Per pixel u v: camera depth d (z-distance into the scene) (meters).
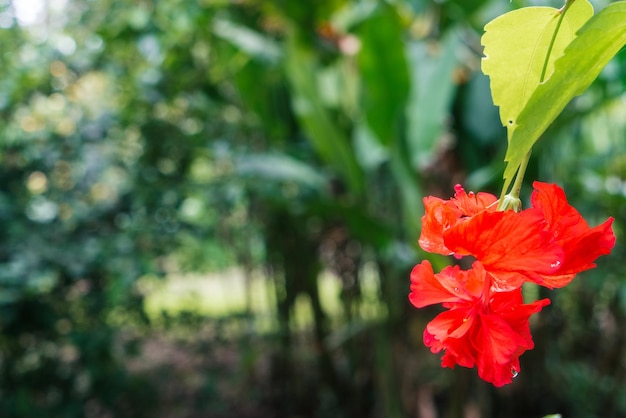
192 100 2.84
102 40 2.65
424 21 2.08
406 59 1.68
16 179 2.63
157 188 2.76
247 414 2.91
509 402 2.57
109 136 2.88
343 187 2.62
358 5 1.98
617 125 2.31
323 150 1.96
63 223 2.60
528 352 2.48
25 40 2.57
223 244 3.07
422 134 1.84
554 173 2.04
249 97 2.38
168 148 2.90
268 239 2.84
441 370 2.55
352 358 2.77
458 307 0.60
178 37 2.63
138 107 2.87
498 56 0.63
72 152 2.66
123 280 2.51
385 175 2.30
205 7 2.34
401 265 1.88
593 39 0.57
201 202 3.10
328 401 2.87
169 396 2.92
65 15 2.75
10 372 2.56
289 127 2.56
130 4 2.61
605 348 2.59
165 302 3.61
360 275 2.76
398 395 2.30
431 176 2.36
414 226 1.83
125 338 3.15
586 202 2.18
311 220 2.74
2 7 2.45
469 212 0.61
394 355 2.36
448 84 1.85
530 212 0.58
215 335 3.10
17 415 2.39
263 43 2.10
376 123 1.80
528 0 0.99
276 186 2.46
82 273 2.46
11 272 2.25
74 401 2.57
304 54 2.04
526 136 0.59
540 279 0.57
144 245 2.74
